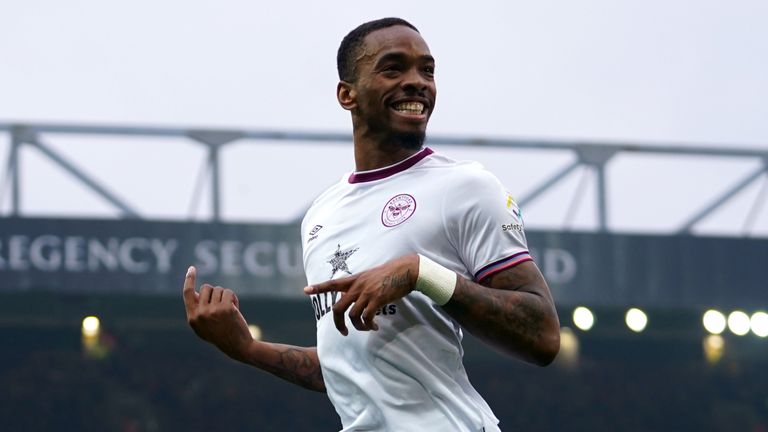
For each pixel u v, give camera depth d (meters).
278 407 85.19
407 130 15.09
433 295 13.87
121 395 82.81
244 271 68.31
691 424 89.50
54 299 77.56
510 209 14.73
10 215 65.94
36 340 83.06
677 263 71.94
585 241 71.00
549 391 89.56
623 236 71.31
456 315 14.08
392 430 14.91
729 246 72.56
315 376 16.62
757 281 72.50
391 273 13.66
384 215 15.05
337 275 15.16
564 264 70.88
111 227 67.50
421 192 14.96
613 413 89.56
